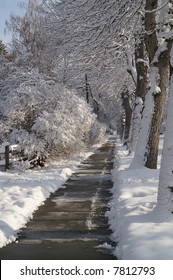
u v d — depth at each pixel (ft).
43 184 42.34
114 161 75.41
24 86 64.54
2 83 71.97
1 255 21.24
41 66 79.25
